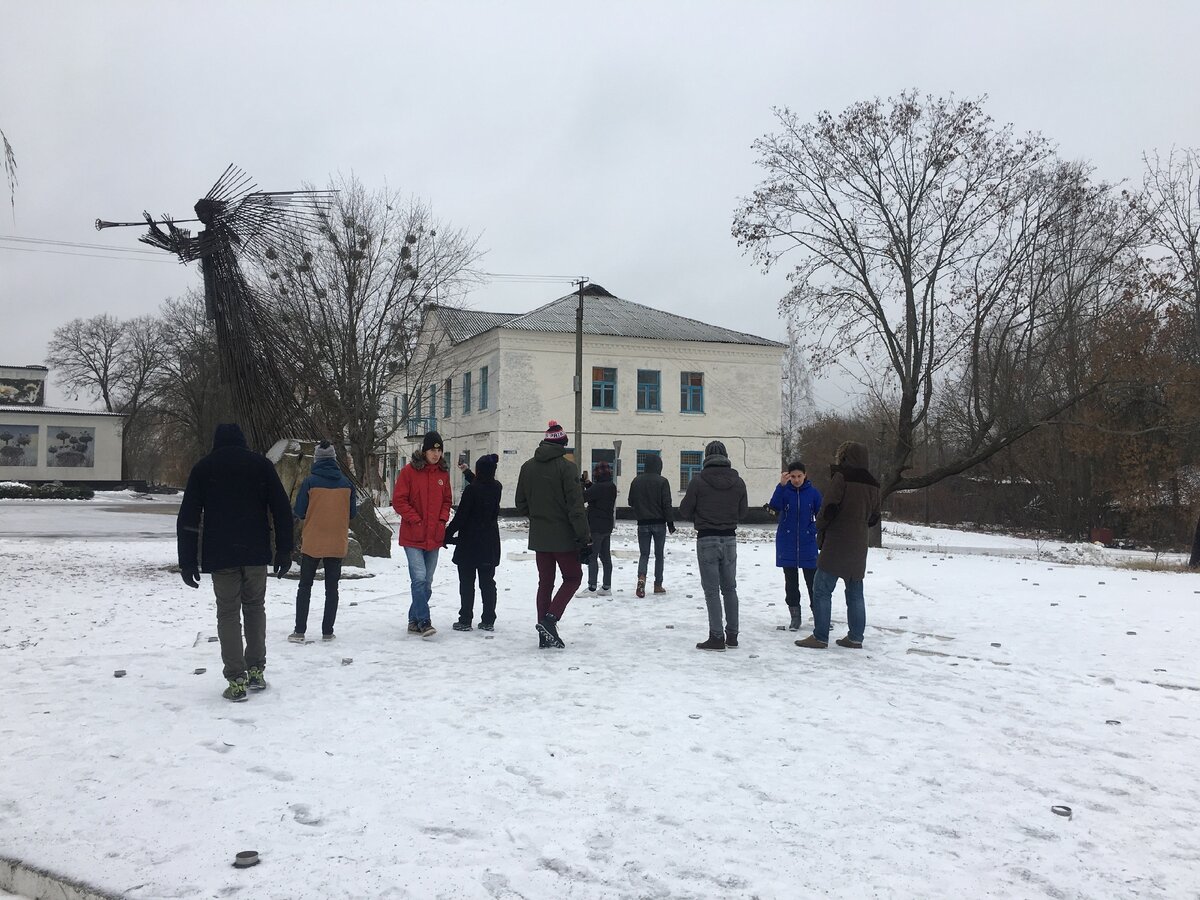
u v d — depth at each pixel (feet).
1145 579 52.44
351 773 14.73
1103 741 17.62
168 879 10.82
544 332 131.85
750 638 28.55
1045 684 22.71
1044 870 11.55
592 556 39.14
